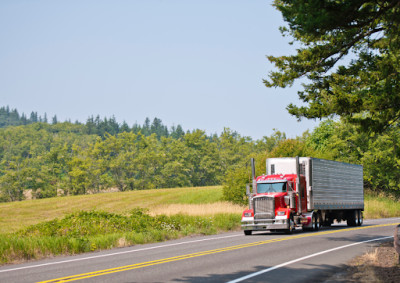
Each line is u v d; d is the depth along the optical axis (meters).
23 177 194.50
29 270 15.83
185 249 21.72
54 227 28.36
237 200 67.44
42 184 193.75
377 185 77.25
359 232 31.66
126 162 199.12
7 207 100.19
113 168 197.62
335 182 37.56
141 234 27.73
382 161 75.31
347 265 15.77
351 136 76.19
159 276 13.68
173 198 102.69
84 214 31.78
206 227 34.00
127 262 17.19
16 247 20.12
